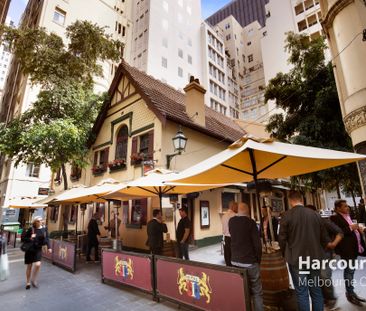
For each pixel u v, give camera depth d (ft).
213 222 38.81
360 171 19.58
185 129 38.11
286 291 13.43
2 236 22.41
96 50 44.27
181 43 134.00
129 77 41.37
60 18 95.81
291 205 12.12
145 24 122.72
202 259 27.68
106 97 46.65
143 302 15.51
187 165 36.76
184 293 13.66
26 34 40.40
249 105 165.99
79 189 31.94
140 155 35.70
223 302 11.63
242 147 11.18
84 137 42.45
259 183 17.80
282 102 37.58
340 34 22.75
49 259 30.32
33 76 45.09
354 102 20.27
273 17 121.80
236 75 175.11
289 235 11.37
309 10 108.78
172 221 31.55
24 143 36.04
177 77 125.18
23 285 20.20
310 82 34.32
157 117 34.60
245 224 12.44
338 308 13.05
